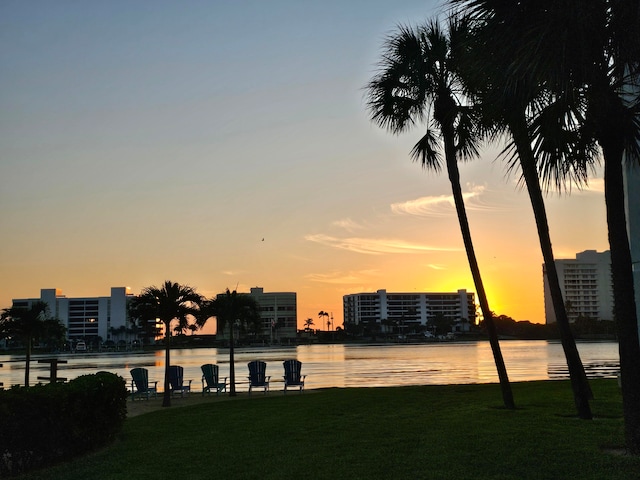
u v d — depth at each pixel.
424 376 41.62
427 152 16.86
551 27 7.56
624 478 7.58
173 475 8.59
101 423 10.95
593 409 13.86
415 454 9.34
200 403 21.14
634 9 7.30
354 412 14.84
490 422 12.09
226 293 26.19
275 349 166.75
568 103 8.48
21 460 8.99
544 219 14.12
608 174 8.92
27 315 33.44
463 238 15.64
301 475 8.34
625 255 8.84
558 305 13.05
